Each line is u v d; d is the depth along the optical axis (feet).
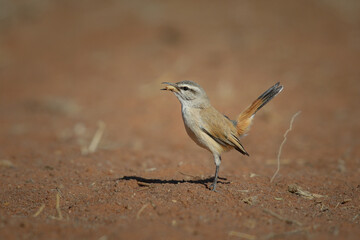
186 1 168.35
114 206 41.11
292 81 108.37
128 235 33.30
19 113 99.66
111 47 138.62
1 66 130.72
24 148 72.54
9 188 49.73
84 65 128.47
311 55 123.75
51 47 142.92
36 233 34.24
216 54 125.59
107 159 64.85
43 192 47.57
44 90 112.57
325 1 162.71
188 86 47.09
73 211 41.16
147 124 89.56
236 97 97.40
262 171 59.47
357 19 148.66
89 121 92.17
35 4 170.91
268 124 88.38
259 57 123.34
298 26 144.46
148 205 40.81
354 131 81.00
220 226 35.86
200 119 46.62
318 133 81.35
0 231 34.09
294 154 70.33
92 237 33.27
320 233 35.01
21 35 151.84
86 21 158.20
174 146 76.48
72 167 59.47
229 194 44.83
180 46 133.39
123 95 106.63
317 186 51.70
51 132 85.15
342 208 43.50
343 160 65.41
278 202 43.93
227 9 159.43
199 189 45.52
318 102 97.40
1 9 166.30
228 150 48.55
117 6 168.25
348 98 97.96
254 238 33.81
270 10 157.48
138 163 63.26
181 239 32.86
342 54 123.24
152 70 119.24
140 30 146.92
